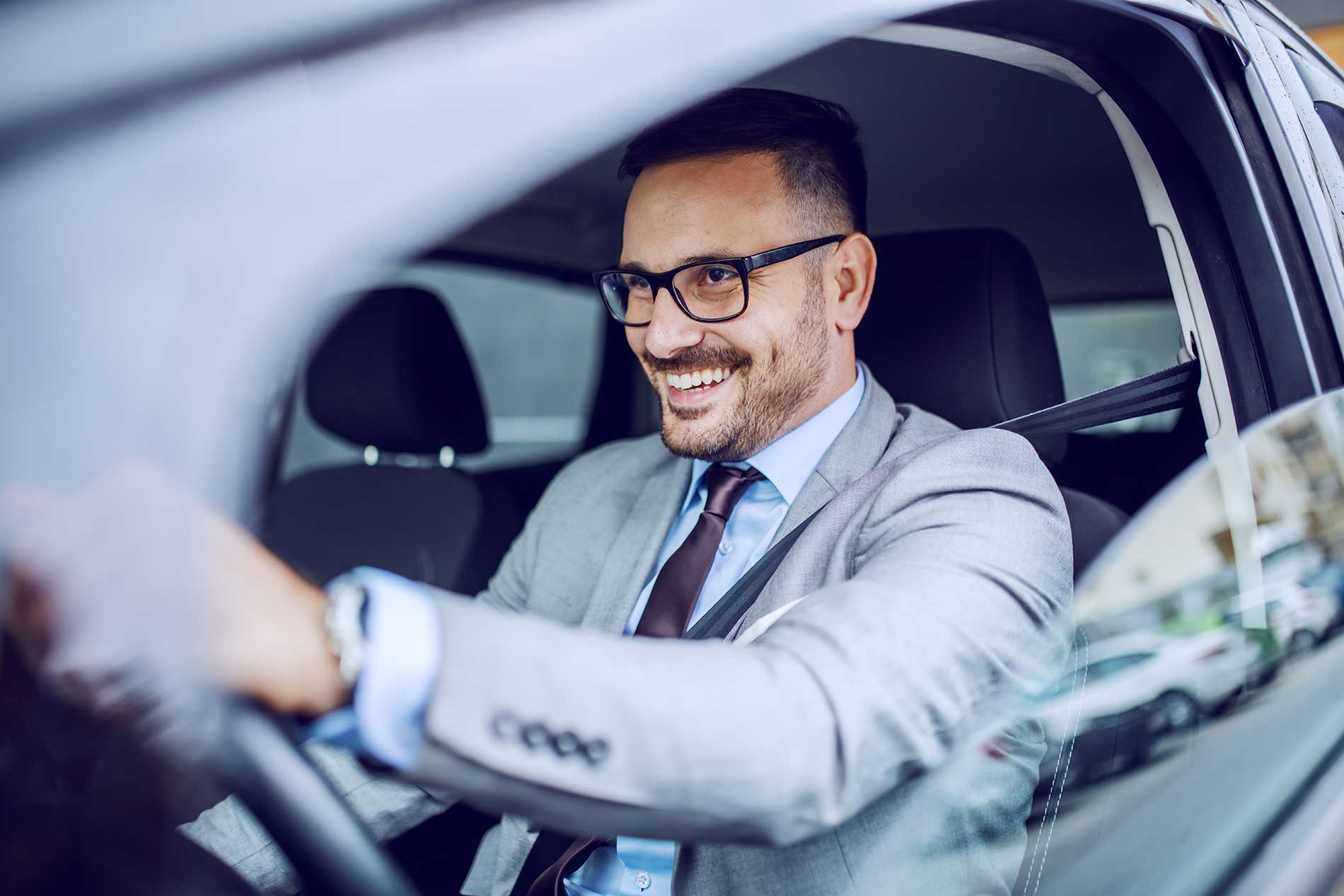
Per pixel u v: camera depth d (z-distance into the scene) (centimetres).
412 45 45
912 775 72
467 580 183
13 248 36
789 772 62
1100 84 110
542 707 57
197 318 38
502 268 242
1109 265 191
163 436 37
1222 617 93
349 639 53
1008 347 137
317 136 42
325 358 192
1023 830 78
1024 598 85
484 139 46
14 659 38
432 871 134
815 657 68
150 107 39
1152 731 85
